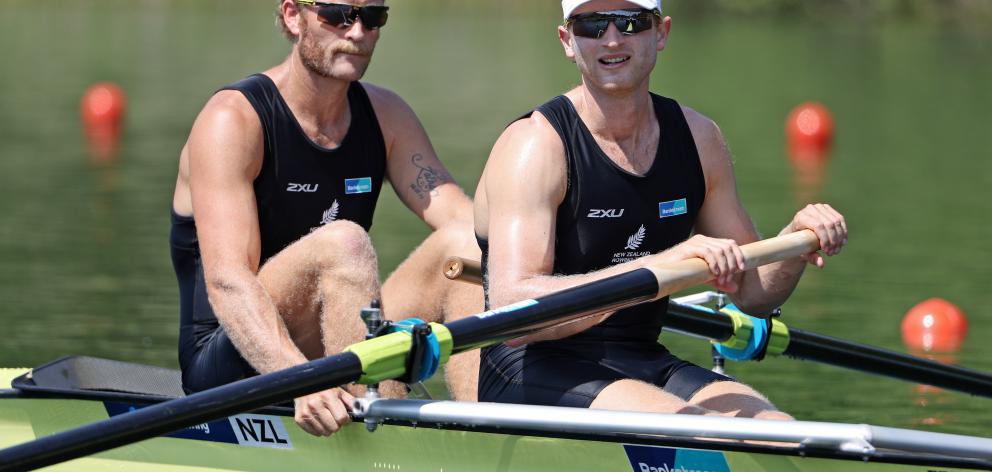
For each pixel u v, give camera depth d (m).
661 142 17.61
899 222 45.00
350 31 19.23
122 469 18.66
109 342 28.22
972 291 34.38
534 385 17.41
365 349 15.85
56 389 18.61
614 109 17.05
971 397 25.45
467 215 20.98
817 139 67.25
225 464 18.23
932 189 52.75
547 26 166.62
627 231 17.45
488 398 18.22
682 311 19.16
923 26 172.62
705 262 16.47
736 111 80.75
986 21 175.75
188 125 67.94
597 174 17.14
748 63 115.88
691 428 15.15
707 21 180.88
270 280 18.45
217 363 19.11
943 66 116.50
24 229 40.78
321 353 19.28
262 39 128.25
